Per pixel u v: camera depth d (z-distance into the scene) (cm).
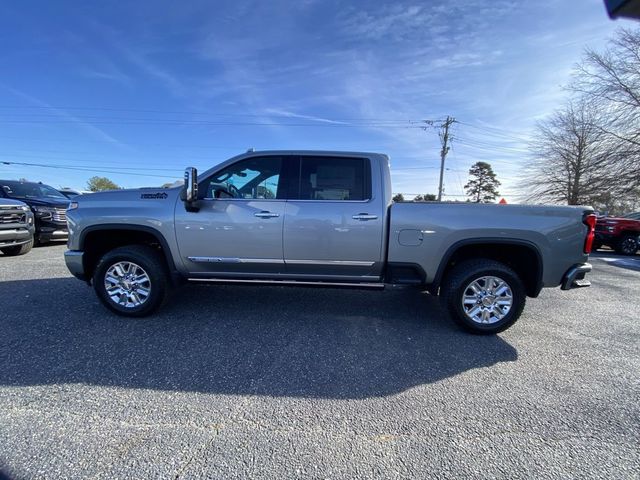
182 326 390
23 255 823
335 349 344
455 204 380
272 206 393
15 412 236
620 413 250
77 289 520
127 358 315
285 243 393
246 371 298
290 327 395
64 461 195
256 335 371
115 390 265
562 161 2702
